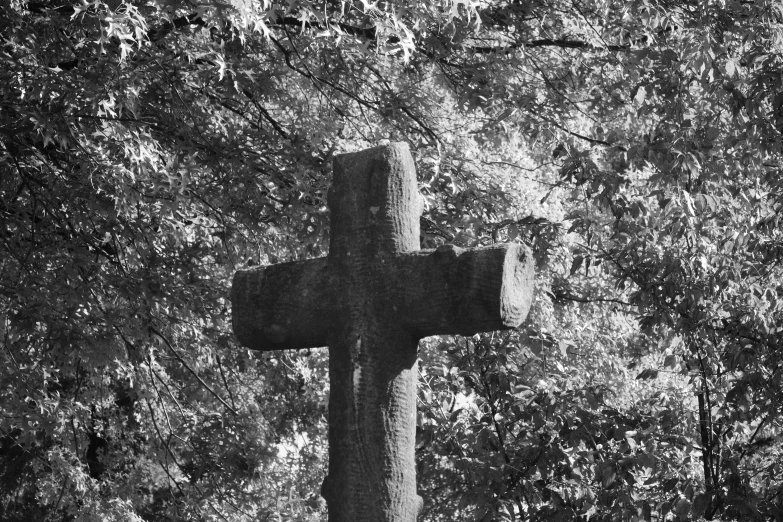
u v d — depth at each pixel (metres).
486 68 9.94
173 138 8.95
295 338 4.29
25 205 8.95
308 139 9.41
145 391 11.51
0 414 8.46
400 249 4.13
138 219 8.93
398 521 3.88
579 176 8.86
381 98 10.56
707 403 8.09
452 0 7.79
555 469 7.79
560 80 11.02
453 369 8.30
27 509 17.03
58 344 8.33
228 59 9.04
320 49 9.82
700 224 8.47
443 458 9.21
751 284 8.35
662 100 9.69
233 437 11.53
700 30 8.95
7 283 8.27
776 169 9.44
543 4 10.77
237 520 11.65
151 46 8.66
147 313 8.83
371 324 4.08
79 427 12.52
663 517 7.68
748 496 7.39
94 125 8.17
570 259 11.88
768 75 8.89
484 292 3.92
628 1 9.34
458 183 10.48
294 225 9.44
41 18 8.27
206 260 10.65
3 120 8.11
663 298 8.17
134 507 13.66
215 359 12.18
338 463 3.97
